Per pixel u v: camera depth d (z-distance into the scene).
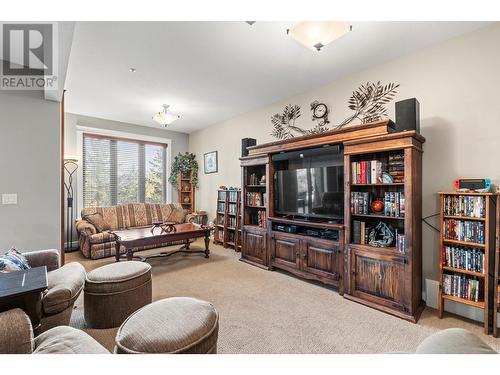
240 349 1.77
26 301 1.47
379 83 2.95
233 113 4.92
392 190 2.68
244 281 3.09
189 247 4.87
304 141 3.14
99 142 5.31
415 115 2.27
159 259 4.06
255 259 3.76
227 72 3.16
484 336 1.96
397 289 2.28
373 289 2.44
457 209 2.19
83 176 5.11
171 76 3.27
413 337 1.94
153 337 1.20
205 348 1.26
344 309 2.39
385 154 2.68
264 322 2.14
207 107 4.55
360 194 2.66
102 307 2.01
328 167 3.04
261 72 3.16
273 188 3.68
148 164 6.01
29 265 2.17
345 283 2.65
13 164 2.77
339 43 2.52
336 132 2.80
